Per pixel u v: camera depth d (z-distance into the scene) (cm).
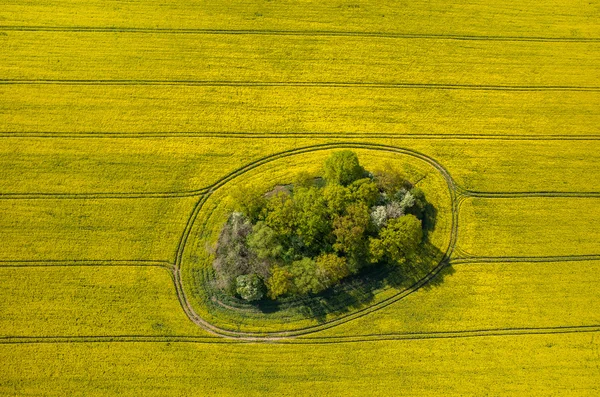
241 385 3619
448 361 3716
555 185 4316
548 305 3900
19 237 3997
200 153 4319
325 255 3641
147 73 4600
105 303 3825
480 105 4609
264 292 3734
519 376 3691
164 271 3938
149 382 3619
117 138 4350
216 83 4591
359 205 3656
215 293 3850
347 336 3756
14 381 3606
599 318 3881
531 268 4019
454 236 4094
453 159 4372
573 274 4016
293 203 3741
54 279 3884
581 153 4456
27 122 4372
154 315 3803
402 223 3650
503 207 4216
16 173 4197
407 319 3812
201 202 4162
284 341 3734
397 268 3941
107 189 4175
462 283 3934
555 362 3738
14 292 3834
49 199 4128
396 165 4319
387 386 3634
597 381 3694
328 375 3653
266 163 4303
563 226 4166
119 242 4006
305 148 4375
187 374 3644
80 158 4269
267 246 3647
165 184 4203
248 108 4491
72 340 3731
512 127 4531
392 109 4550
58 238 4009
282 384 3625
